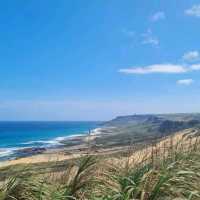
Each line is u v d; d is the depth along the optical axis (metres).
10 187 5.55
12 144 89.81
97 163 5.86
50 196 5.52
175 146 6.48
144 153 6.35
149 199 5.10
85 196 5.52
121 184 5.41
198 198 5.34
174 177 5.36
